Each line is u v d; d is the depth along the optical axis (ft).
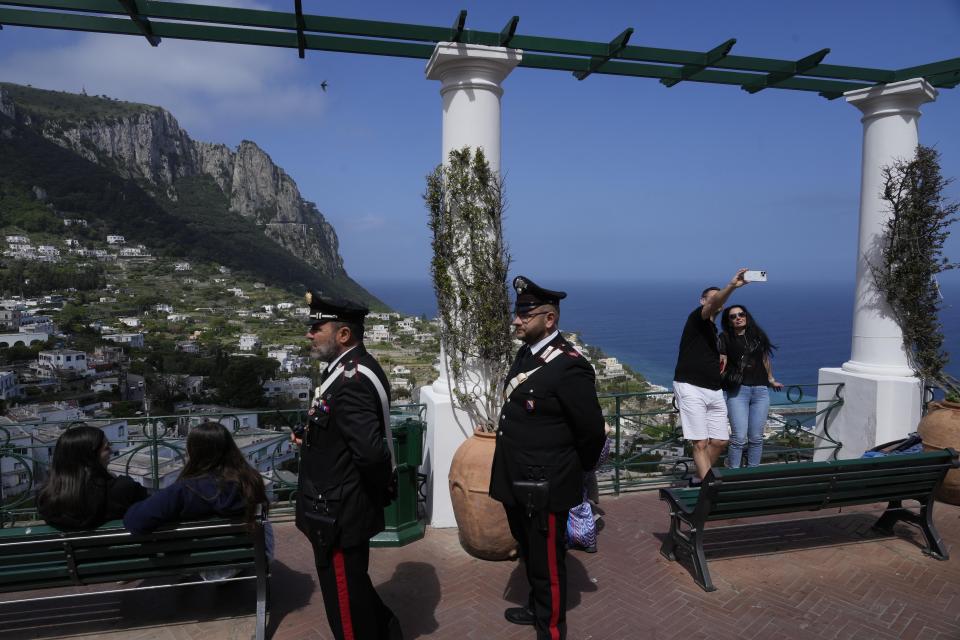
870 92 15.81
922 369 15.88
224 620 8.98
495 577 10.46
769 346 14.60
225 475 7.93
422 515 13.48
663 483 15.90
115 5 10.86
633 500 14.62
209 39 11.76
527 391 7.99
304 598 9.66
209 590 9.94
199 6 11.07
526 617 8.86
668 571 10.62
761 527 12.67
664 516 13.48
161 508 7.56
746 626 8.75
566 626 8.55
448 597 9.72
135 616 9.11
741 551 11.46
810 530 12.50
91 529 7.75
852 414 16.61
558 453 7.95
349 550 7.29
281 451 13.26
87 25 11.22
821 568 10.72
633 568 10.75
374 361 7.46
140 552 7.93
